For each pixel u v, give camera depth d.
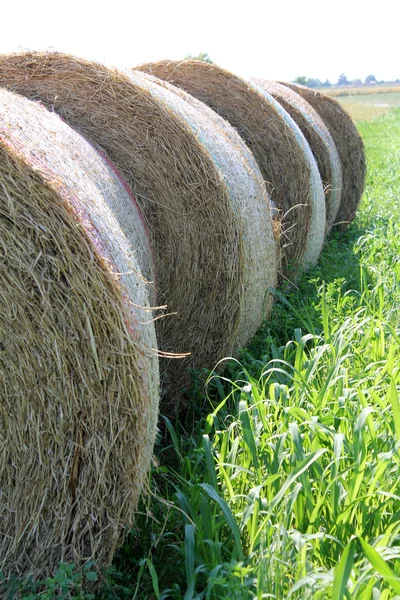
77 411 2.76
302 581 2.42
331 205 8.53
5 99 3.22
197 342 4.65
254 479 3.34
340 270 6.93
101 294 2.69
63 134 3.51
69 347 2.71
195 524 2.96
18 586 2.79
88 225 2.76
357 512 2.91
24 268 2.65
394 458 3.15
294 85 9.43
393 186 12.89
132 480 2.85
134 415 2.79
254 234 4.93
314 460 2.88
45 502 2.80
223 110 6.49
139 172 4.46
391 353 3.81
